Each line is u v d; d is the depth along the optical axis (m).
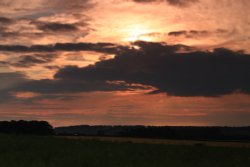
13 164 23.11
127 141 45.66
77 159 24.81
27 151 30.59
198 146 41.81
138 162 24.44
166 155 28.88
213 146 42.69
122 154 28.31
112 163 23.53
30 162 23.72
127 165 23.08
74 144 37.53
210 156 29.73
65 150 31.05
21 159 25.08
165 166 23.52
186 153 31.20
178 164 24.45
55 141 40.94
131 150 32.09
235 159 27.05
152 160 25.67
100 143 40.03
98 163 23.47
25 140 40.97
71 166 22.84
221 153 32.19
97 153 28.66
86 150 31.05
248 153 32.91
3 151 31.64
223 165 24.83
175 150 33.66
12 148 33.38
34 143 37.53
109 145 37.50
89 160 24.45
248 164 25.58
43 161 23.95
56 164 23.25
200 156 29.53
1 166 22.50
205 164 25.02
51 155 27.42
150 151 31.69
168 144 43.22
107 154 27.86
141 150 32.34
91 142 41.22
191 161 26.42
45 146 35.00
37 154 27.98
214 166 24.41
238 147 41.19
